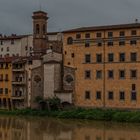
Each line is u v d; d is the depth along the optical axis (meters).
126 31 130.75
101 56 134.38
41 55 149.25
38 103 142.75
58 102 138.12
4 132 93.44
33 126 105.62
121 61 131.00
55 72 141.38
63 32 141.38
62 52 144.25
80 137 85.88
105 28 133.62
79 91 137.62
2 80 152.62
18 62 148.88
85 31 137.25
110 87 132.25
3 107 152.12
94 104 134.50
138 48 128.62
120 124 110.00
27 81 146.62
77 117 125.81
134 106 128.00
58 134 90.31
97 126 105.56
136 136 87.62
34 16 166.38
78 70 138.25
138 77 128.12
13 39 183.88
